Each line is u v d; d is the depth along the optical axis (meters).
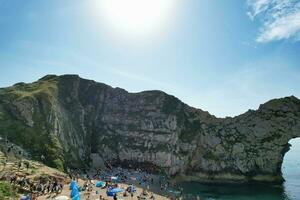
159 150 132.75
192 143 139.50
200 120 152.00
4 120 100.56
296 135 139.12
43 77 165.25
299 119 140.62
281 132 139.38
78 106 143.62
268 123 142.25
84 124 141.50
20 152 85.06
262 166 134.25
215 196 96.69
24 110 105.75
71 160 108.56
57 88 142.38
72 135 123.50
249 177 132.12
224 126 148.25
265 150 136.50
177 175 131.50
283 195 99.75
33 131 101.31
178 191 99.62
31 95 115.56
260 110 148.88
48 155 95.44
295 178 140.38
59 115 121.19
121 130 145.38
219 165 133.88
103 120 150.50
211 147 140.50
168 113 146.25
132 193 77.62
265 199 93.31
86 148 130.25
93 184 84.06
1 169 67.69
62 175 78.44
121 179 104.25
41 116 109.38
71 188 68.25
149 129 141.38
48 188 66.38
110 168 124.94
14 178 63.44
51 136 104.06
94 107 153.62
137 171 126.06
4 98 110.50
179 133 141.62
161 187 99.56
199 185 117.25
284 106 144.62
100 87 162.25
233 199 92.69
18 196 57.88
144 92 160.00
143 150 135.75
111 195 71.75
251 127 144.12
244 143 139.75
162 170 129.00
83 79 163.88
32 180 66.38
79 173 101.50
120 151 137.62
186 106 159.12
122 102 157.50
